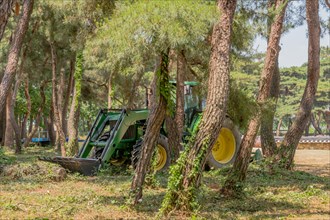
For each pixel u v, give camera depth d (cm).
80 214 632
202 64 846
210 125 623
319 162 1791
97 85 2834
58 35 1570
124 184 944
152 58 669
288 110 4575
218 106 625
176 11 564
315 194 859
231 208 712
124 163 1235
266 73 872
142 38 579
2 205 680
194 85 1101
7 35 1898
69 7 1332
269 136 1309
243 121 793
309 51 1259
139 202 691
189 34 578
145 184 876
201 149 623
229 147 1314
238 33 805
